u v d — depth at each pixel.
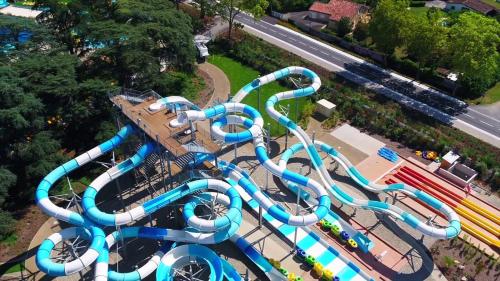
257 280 54.69
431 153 76.25
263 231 61.22
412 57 106.19
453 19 106.06
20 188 65.56
